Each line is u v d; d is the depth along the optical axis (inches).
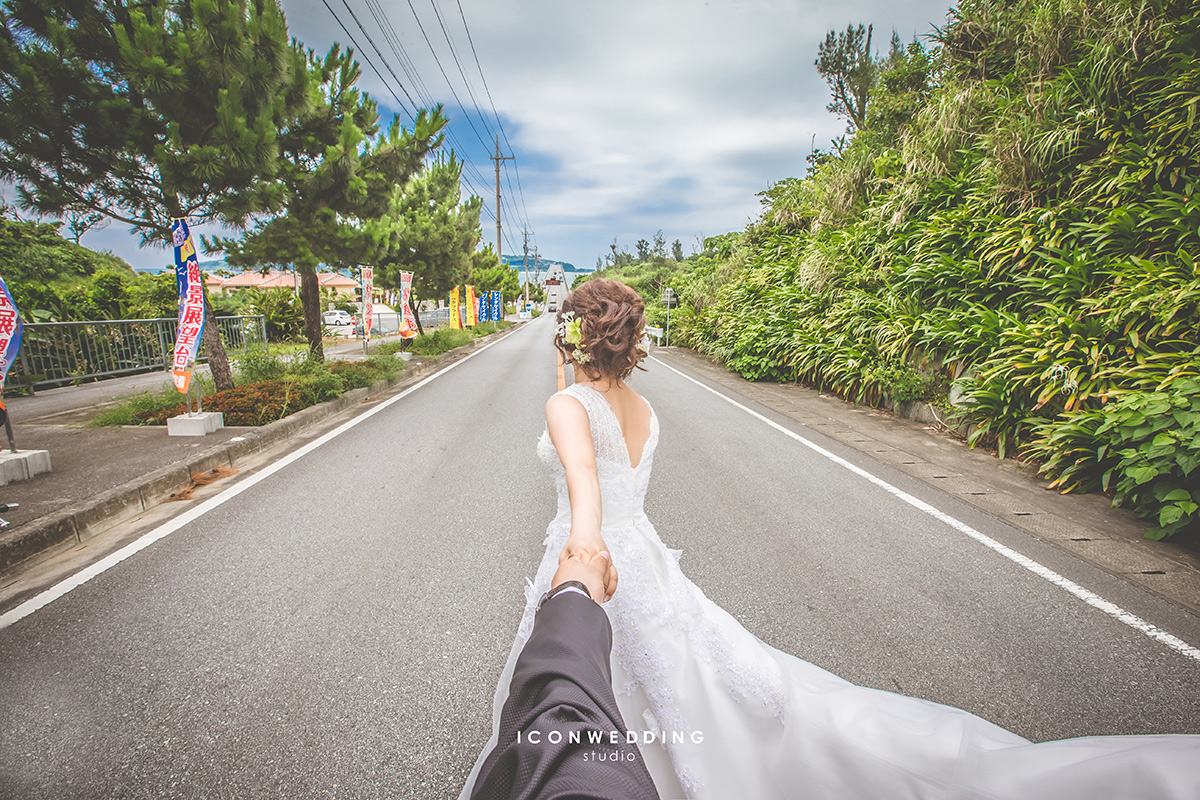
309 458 220.4
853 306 365.7
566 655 20.5
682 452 234.2
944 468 214.2
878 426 286.8
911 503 175.8
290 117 325.7
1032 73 316.2
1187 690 89.6
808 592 120.4
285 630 104.3
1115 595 119.9
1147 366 180.4
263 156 264.7
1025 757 31.3
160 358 481.7
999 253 265.4
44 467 176.7
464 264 722.8
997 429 233.5
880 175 432.1
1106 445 179.2
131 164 253.1
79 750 76.1
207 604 113.3
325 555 135.5
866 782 37.1
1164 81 243.8
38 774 72.3
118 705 84.6
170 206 271.6
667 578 51.4
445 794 69.9
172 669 93.0
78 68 232.1
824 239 453.7
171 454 198.1
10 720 81.5
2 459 165.9
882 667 95.0
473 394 371.9
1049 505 174.4
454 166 658.8
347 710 84.1
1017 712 84.4
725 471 208.4
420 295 706.2
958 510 170.1
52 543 135.3
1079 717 83.4
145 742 77.6
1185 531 150.0
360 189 358.0
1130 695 88.3
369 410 319.0
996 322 252.5
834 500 178.2
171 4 259.9
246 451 220.4
